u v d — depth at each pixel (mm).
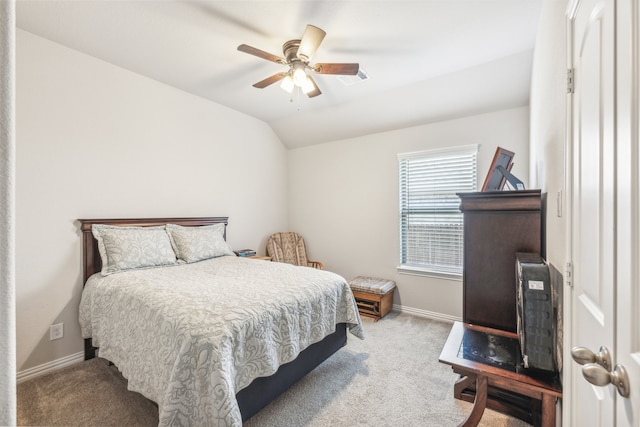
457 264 3273
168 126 3088
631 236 610
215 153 3568
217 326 1439
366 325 3156
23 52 2168
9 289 347
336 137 4102
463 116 3150
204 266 2639
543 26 1775
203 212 3441
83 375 2205
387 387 2051
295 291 1957
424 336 2879
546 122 1660
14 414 345
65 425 1691
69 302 2373
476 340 1705
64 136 2371
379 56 2471
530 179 2664
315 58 2500
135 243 2496
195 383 1339
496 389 1826
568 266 1129
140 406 1848
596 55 827
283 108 3736
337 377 2172
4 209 345
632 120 608
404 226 3646
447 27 2092
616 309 681
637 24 589
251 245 4055
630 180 617
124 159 2740
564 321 1181
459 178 3240
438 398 1932
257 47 2357
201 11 1955
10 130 350
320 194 4348
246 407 1580
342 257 4152
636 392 574
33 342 2209
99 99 2572
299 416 1766
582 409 976
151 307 1665
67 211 2381
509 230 1829
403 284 3605
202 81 2996
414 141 3504
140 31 2174
